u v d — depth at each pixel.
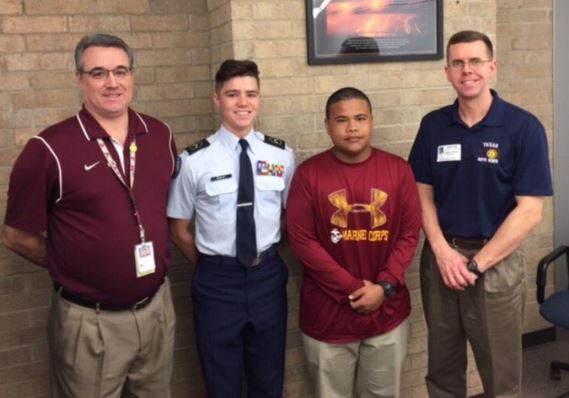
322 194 2.15
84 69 1.86
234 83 2.11
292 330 2.63
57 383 2.05
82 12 2.47
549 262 2.85
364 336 2.21
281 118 2.46
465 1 2.66
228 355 2.23
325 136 2.54
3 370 2.54
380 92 2.59
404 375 2.82
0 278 2.49
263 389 2.33
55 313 1.99
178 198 2.18
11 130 2.43
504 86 3.25
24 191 1.87
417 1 2.56
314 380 2.30
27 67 2.42
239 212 2.16
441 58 2.65
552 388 3.02
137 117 2.01
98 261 1.88
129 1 2.52
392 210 2.17
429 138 2.31
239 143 2.19
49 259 1.97
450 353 2.43
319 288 2.21
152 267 1.96
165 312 2.09
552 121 3.36
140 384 2.10
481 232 2.23
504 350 2.31
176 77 2.63
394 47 2.56
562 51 3.32
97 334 1.94
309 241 2.17
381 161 2.20
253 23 2.37
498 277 2.23
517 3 3.19
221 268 2.18
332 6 2.44
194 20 2.62
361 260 2.18
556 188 3.41
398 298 2.25
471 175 2.21
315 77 2.49
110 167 1.89
